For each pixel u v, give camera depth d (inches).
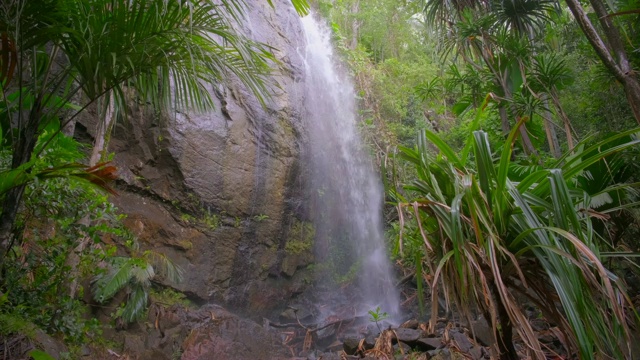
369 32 633.6
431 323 94.3
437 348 201.6
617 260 154.9
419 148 99.1
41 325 160.6
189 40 106.3
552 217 94.4
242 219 330.6
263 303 331.9
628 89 148.9
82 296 209.0
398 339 215.6
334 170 432.8
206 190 311.6
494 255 87.0
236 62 124.1
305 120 415.5
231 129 334.6
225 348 254.4
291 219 372.8
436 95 401.1
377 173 469.4
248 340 271.0
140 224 272.8
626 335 80.0
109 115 220.4
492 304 86.7
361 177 458.0
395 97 526.6
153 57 106.9
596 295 93.4
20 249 157.3
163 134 298.7
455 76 326.3
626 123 242.1
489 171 93.1
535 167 169.2
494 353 93.4
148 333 235.6
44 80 105.7
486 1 312.7
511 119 320.5
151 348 227.0
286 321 335.0
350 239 423.5
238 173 333.1
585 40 278.1
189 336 248.5
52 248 172.9
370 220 450.0
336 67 508.4
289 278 361.4
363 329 306.3
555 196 88.7
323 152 427.5
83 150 260.2
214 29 109.3
